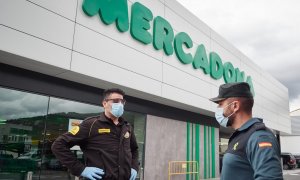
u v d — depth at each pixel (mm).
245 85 2176
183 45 12578
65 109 8477
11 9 6434
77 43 7848
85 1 8109
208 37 14664
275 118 23500
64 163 2846
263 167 1652
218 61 14930
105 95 3299
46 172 7711
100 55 8500
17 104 7352
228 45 16703
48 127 7953
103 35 8695
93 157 2971
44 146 7785
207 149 15016
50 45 7137
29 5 6801
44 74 7988
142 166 10945
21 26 6574
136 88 9703
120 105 3170
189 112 14102
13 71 7277
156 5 11242
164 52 11367
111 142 3051
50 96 8133
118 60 9125
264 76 22125
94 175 2809
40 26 6969
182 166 12812
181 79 12156
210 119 15781
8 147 7035
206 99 13727
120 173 2977
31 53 6691
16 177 7094
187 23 13078
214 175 15148
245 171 1829
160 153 11883
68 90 8578
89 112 9164
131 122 10750
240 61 18000
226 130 19391
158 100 11562
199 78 13430
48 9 7207
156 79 10727
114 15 9023
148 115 11555
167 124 12523
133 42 9852
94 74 8219
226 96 2162
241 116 2123
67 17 7660
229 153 1946
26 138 7422
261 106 20766
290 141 38219
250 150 1791
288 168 25750
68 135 2949
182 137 13320
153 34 10836
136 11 10039
